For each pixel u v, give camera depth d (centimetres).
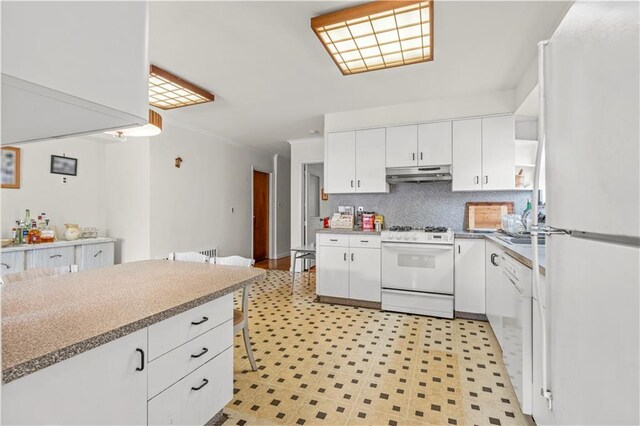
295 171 580
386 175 379
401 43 233
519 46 244
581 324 88
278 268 601
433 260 330
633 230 64
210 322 147
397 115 378
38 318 108
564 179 101
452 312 323
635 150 64
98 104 63
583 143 87
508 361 196
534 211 126
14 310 116
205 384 144
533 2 193
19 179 363
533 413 152
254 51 252
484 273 315
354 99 361
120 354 104
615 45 71
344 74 279
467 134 346
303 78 304
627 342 67
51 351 83
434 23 213
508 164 333
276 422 165
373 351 247
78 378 92
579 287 89
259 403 181
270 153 698
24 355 80
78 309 117
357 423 165
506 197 363
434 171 358
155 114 169
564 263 101
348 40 228
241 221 605
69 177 412
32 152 375
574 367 93
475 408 177
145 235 422
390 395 189
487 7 197
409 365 225
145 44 74
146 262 223
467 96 349
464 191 375
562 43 103
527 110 318
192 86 316
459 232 355
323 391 193
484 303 316
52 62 56
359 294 362
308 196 620
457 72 291
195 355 138
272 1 192
